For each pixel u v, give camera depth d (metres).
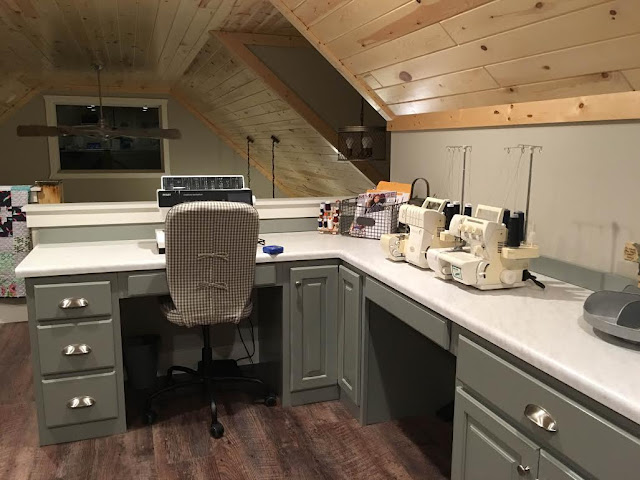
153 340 2.88
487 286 1.87
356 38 2.62
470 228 1.90
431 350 2.54
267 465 2.20
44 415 2.29
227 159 7.15
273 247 2.51
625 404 1.07
